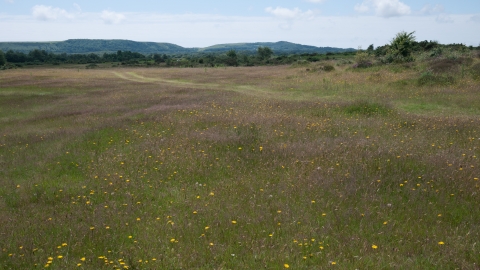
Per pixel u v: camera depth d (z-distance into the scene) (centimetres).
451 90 2136
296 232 595
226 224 633
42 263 532
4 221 692
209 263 512
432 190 734
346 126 1335
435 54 3706
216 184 847
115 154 1120
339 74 3588
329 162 930
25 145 1346
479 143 1050
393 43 4031
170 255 537
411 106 1806
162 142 1203
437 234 566
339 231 591
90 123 1692
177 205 740
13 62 10844
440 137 1131
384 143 1067
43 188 879
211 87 3281
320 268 478
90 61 11400
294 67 5431
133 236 612
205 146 1122
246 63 8756
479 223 600
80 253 562
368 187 763
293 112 1684
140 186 861
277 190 782
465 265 469
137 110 1991
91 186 875
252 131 1237
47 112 2234
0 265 529
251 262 504
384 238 562
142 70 7069
